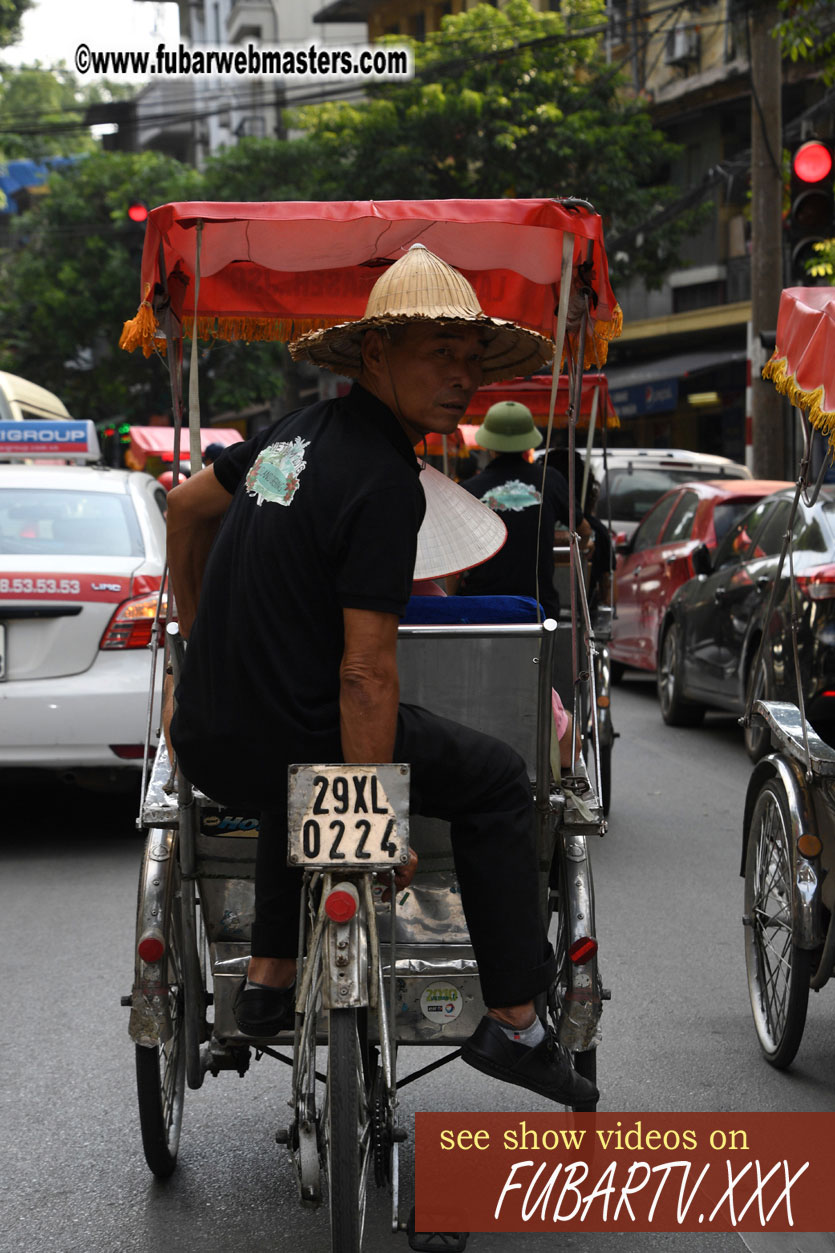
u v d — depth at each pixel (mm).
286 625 2727
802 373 3963
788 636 7898
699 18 28891
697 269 28984
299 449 2785
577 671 3457
